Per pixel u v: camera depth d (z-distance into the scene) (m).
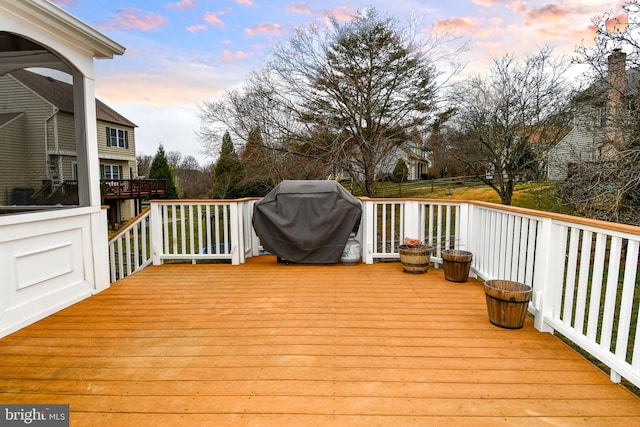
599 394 1.94
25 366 2.26
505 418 1.74
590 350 2.22
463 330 2.78
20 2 2.70
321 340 2.61
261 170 13.00
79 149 3.57
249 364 2.27
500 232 3.54
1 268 2.73
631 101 6.68
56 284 3.25
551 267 2.69
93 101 3.66
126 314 3.15
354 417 1.75
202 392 1.97
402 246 4.72
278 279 4.27
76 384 2.06
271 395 1.94
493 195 13.67
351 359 2.33
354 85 11.55
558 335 3.94
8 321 2.77
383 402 1.87
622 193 6.01
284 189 4.90
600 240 2.20
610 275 2.10
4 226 2.75
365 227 5.05
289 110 12.45
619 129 6.95
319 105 12.05
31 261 2.99
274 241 4.95
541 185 10.65
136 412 1.80
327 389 1.99
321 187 4.88
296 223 4.84
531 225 2.93
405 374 2.15
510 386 2.02
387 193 14.11
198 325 2.90
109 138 18.14
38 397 1.93
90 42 3.44
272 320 3.00
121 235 4.95
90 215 3.66
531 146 11.05
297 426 1.69
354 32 11.38
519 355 2.38
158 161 22.03
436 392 1.96
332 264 5.00
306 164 12.37
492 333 2.73
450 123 11.82
